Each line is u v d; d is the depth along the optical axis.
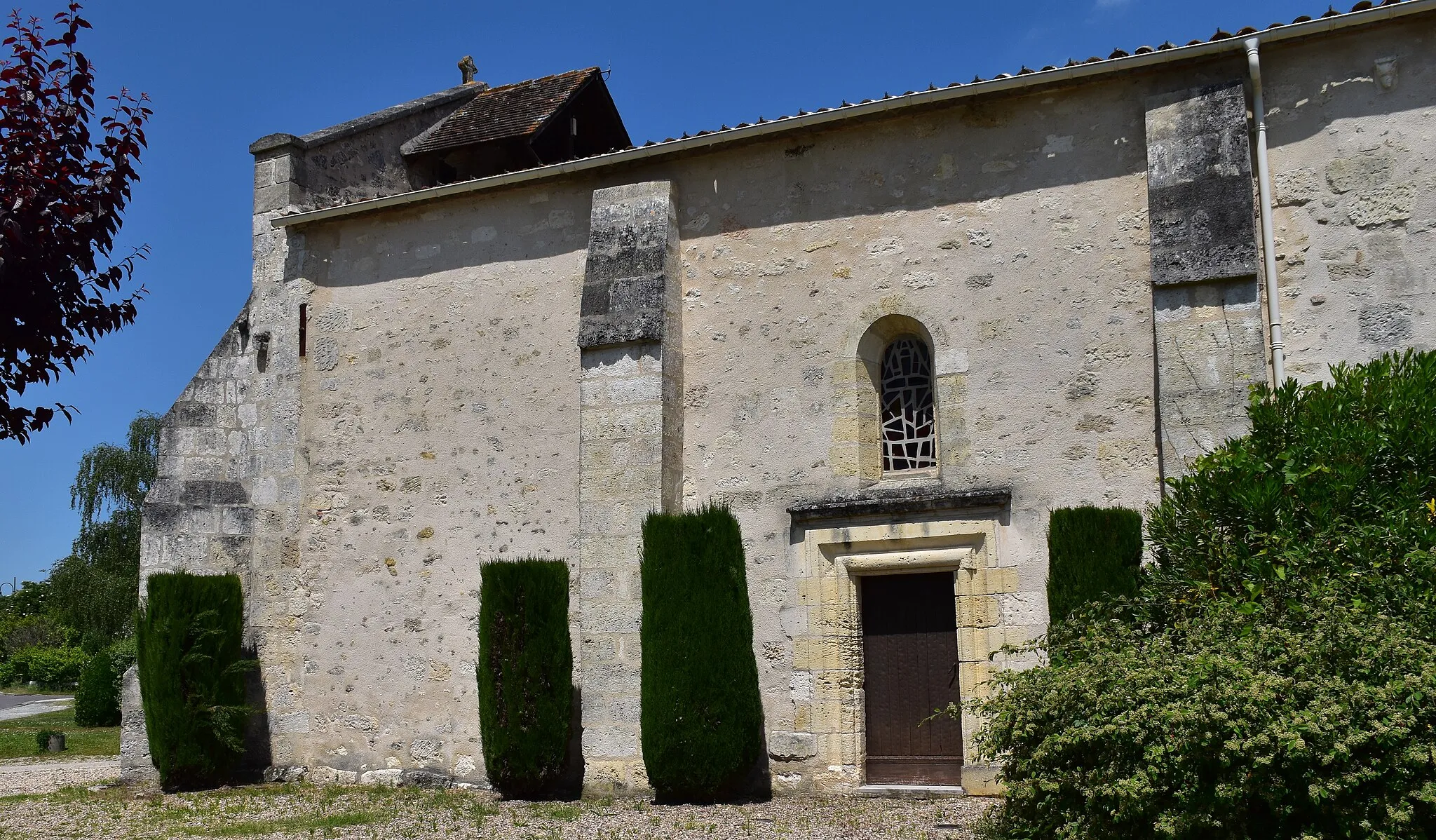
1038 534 10.52
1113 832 6.59
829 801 10.62
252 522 13.86
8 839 10.12
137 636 13.15
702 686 10.70
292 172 14.58
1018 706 7.24
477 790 12.23
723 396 11.90
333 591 13.43
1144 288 10.48
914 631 11.08
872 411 11.51
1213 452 8.90
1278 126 10.30
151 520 13.59
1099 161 10.83
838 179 11.79
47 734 20.05
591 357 12.08
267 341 14.25
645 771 11.23
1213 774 6.29
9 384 6.43
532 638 11.58
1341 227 9.98
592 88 16.84
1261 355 9.70
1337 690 6.20
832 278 11.66
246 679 13.45
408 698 12.88
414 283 13.65
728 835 9.11
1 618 59.41
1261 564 7.65
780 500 11.50
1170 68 10.65
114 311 6.61
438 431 13.23
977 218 11.20
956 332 11.11
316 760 13.19
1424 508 7.58
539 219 13.14
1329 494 7.80
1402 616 6.93
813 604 11.19
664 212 12.20
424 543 13.09
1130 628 7.84
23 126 6.23
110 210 6.43
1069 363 10.65
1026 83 10.91
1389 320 9.73
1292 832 6.25
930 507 10.80
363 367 13.73
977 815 9.42
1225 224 9.98
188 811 11.46
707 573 10.88
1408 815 5.89
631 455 11.73
